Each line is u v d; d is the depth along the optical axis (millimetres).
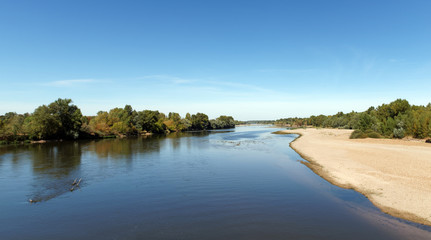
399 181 22062
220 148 56156
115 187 23000
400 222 14539
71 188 22750
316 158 38875
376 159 32938
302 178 25938
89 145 64375
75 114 84562
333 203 18078
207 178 26172
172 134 129375
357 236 12883
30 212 17031
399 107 82500
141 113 131375
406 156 32906
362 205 17516
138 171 30031
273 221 14977
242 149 53938
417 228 13727
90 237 13297
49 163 35969
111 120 107000
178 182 24547
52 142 75062
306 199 19078
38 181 25438
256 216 15812
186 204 18234
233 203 18359
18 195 20812
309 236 12953
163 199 19422
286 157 41281
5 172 29812
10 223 15281
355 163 31922
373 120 79750
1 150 52906
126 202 18859
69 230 14203
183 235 13297
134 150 52250
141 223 14969
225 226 14352
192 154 45562
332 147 50000
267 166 33000
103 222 15211
